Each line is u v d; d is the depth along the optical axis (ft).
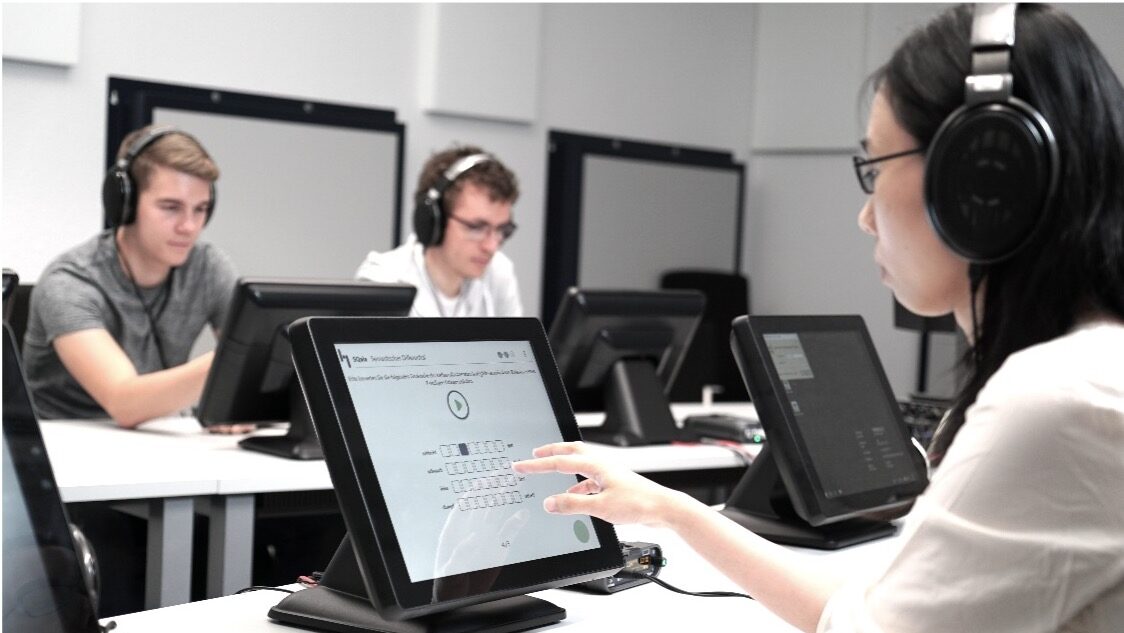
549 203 18.08
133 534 8.28
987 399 3.16
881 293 19.15
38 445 3.48
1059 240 3.14
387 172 15.79
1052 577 2.96
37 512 3.42
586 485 4.18
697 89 19.76
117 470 6.93
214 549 7.14
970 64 3.30
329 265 15.34
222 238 14.42
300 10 15.01
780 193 20.33
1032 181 3.14
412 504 4.11
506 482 4.45
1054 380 3.02
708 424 9.92
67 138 13.25
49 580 3.40
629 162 18.69
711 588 5.15
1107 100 3.19
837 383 6.70
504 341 4.75
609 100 18.60
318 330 4.09
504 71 16.88
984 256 3.23
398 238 15.99
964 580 3.08
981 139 3.22
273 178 14.79
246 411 8.00
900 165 3.46
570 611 4.68
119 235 9.75
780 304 20.33
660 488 4.09
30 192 13.03
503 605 4.42
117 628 4.14
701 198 19.69
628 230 18.75
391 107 15.97
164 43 13.92
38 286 9.46
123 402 8.68
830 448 6.39
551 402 4.77
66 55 13.02
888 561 3.30
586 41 18.24
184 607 4.49
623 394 9.36
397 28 15.94
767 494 6.66
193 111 14.06
